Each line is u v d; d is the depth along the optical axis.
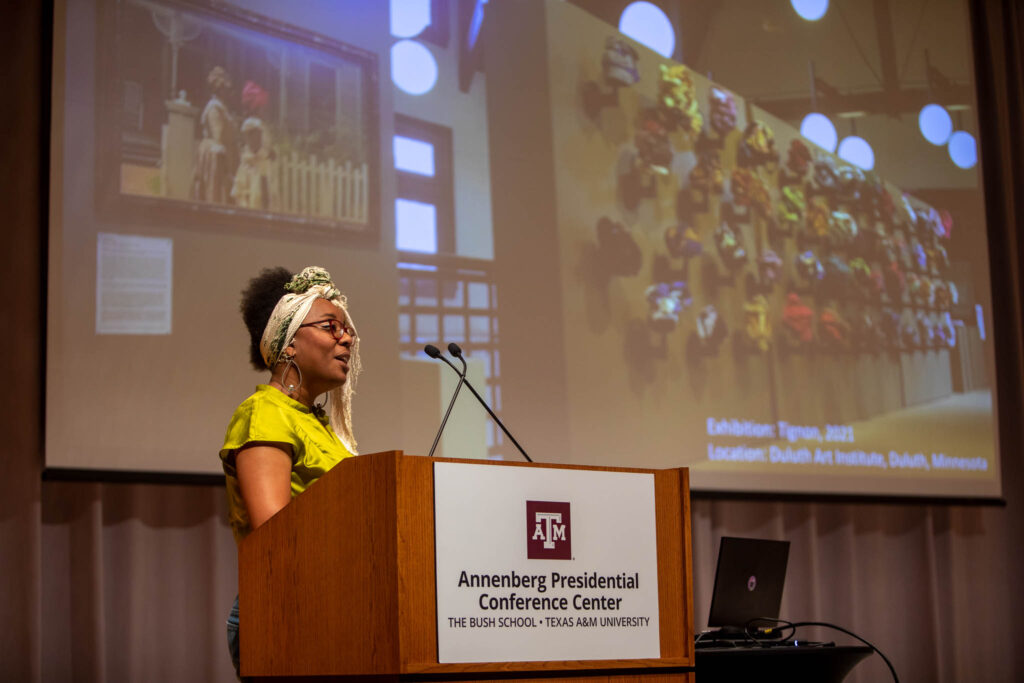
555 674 1.38
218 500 3.41
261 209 3.42
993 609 5.34
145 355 3.18
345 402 2.04
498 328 3.82
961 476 5.05
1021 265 5.62
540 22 4.14
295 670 1.39
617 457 4.02
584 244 4.10
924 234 5.21
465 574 1.34
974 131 5.52
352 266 3.56
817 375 4.68
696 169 4.49
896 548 5.11
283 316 1.82
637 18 4.43
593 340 4.04
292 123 3.52
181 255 3.27
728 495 4.29
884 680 4.91
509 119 4.00
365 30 3.72
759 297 4.57
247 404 1.71
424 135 3.79
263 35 3.51
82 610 3.14
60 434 3.03
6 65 3.28
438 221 3.76
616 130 4.28
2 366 3.11
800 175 4.84
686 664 1.51
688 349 4.30
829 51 5.09
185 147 3.33
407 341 3.62
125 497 3.28
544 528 1.42
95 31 3.24
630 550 1.50
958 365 5.17
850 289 4.88
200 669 3.33
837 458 4.66
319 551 1.39
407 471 1.32
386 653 1.27
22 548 3.03
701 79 4.59
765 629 2.96
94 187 3.17
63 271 3.09
